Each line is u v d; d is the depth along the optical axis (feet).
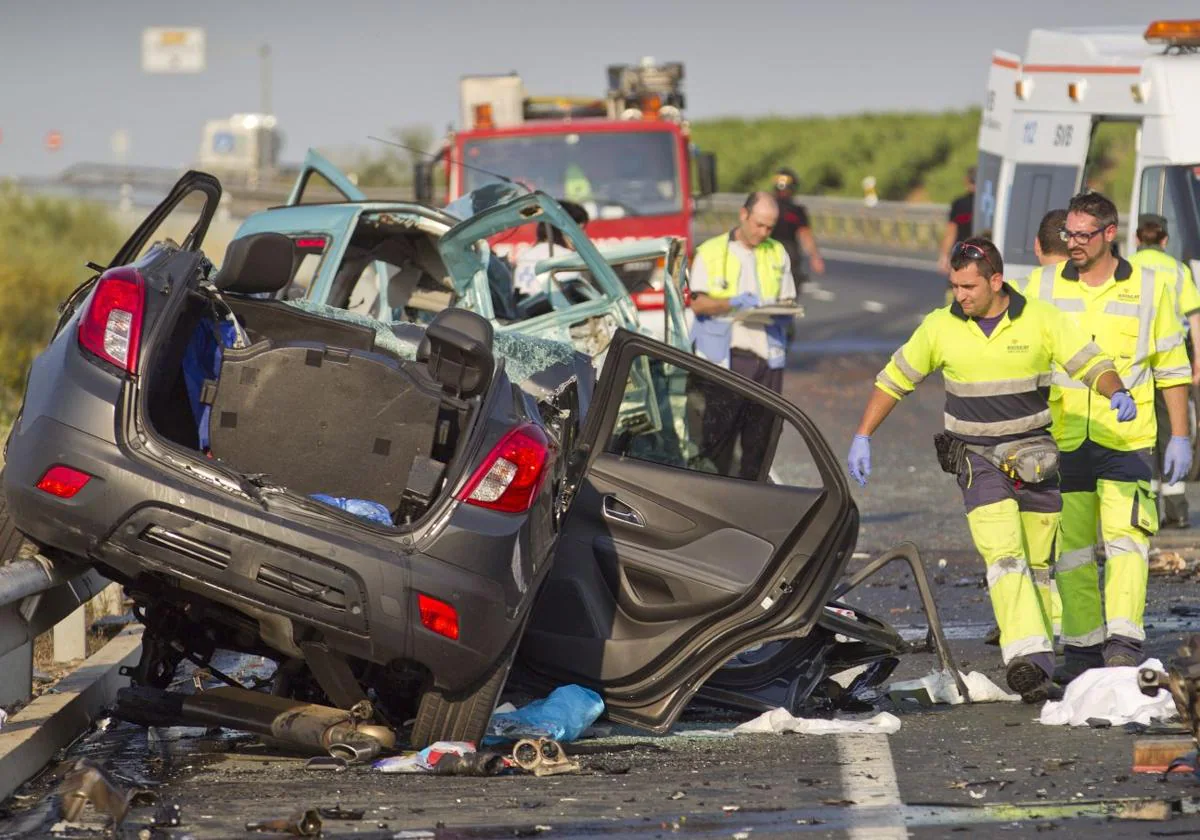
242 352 59.41
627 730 65.62
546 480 59.00
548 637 65.51
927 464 150.41
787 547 65.57
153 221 69.00
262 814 51.47
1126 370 73.92
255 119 591.37
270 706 58.90
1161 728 62.13
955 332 70.74
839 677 71.00
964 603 93.61
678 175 181.47
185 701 59.00
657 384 68.39
